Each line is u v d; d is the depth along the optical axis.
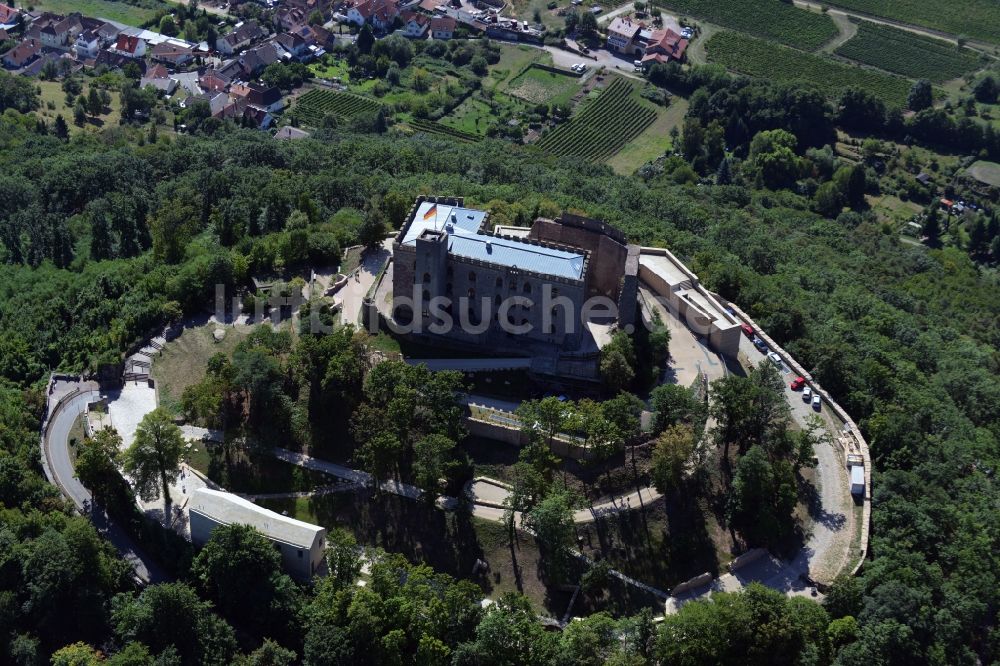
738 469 189.62
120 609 176.75
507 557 187.25
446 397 199.88
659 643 164.62
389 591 172.88
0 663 172.62
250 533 178.62
